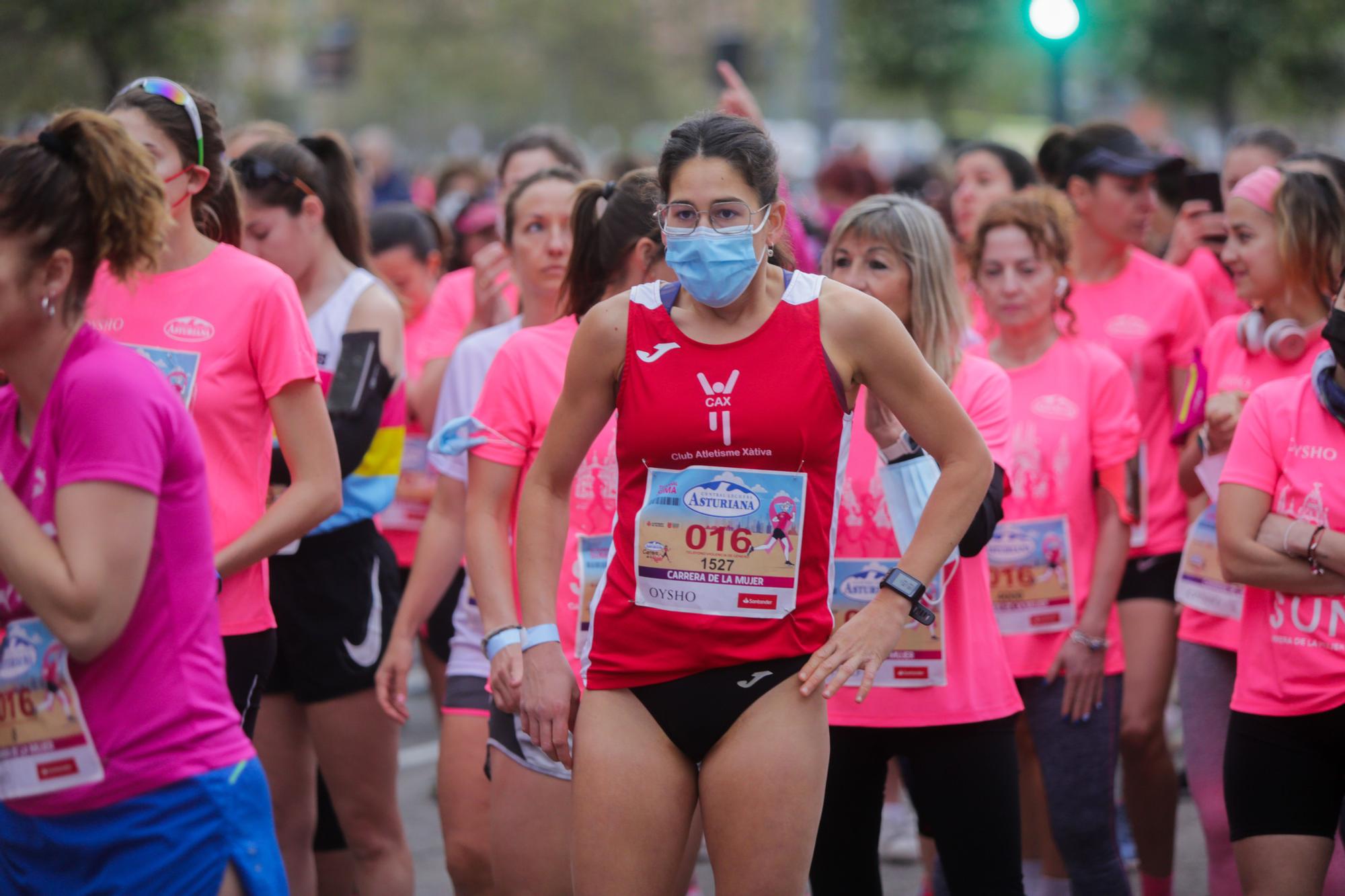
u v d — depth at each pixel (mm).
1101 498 7254
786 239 5297
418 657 14164
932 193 15758
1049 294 7406
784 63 71375
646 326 4562
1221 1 23438
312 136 7234
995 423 6023
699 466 4516
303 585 6512
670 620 4566
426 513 9086
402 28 79000
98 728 4039
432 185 22594
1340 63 24406
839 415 4555
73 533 3848
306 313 6953
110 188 4047
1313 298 6707
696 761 4684
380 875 6645
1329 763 5660
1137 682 7805
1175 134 35375
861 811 5945
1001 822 5777
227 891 4168
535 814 5527
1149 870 7738
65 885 4137
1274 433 5805
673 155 4434
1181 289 8875
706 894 8055
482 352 7191
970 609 5805
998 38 26797
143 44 18203
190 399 5516
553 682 4852
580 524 5734
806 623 4602
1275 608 5723
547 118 85500
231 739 4227
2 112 20078
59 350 4031
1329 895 6027
